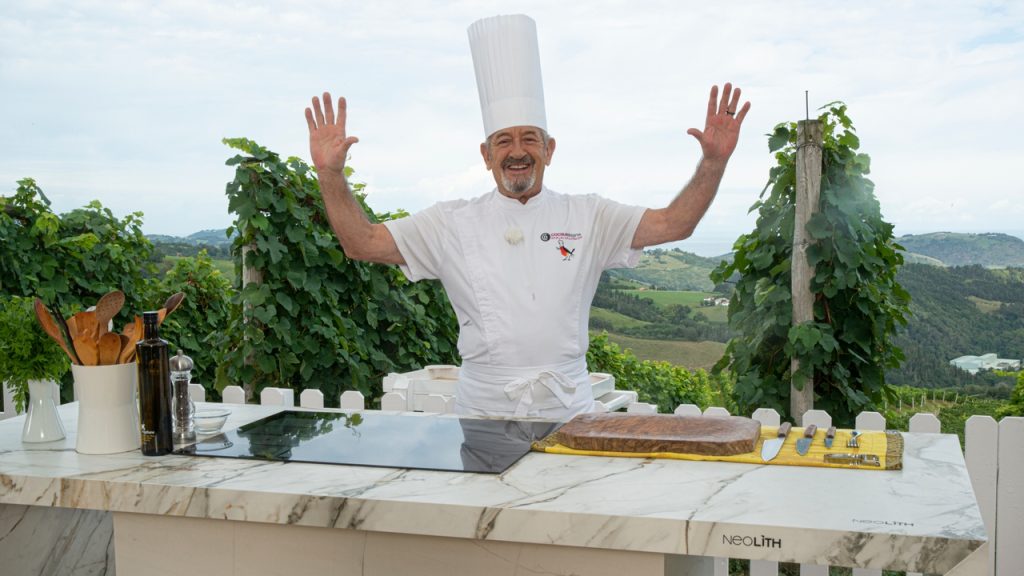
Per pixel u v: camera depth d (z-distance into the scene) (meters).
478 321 2.82
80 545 2.56
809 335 3.73
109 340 2.09
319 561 1.82
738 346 4.09
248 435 2.24
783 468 1.84
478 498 1.66
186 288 5.73
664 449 1.95
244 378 4.37
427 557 1.74
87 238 4.84
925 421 2.90
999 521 2.88
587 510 1.57
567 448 2.02
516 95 2.83
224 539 1.87
